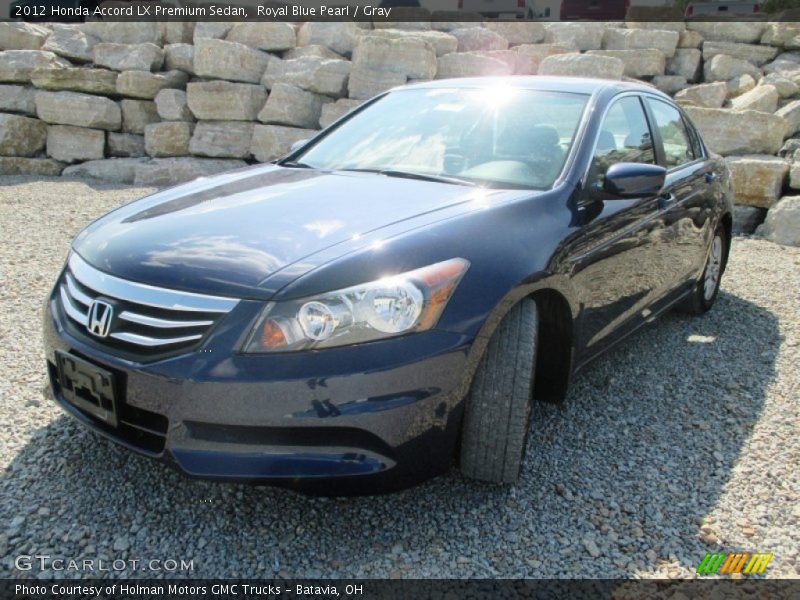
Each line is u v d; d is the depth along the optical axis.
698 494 2.64
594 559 2.26
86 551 2.19
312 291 2.06
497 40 11.16
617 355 4.02
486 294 2.25
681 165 4.16
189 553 2.21
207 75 10.12
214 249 2.27
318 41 10.89
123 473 2.58
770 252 6.70
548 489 2.62
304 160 3.56
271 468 2.04
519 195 2.74
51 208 7.68
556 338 2.77
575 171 2.95
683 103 9.28
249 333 2.04
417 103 3.72
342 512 2.43
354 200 2.66
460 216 2.47
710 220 4.36
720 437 3.08
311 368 2.02
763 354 4.10
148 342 2.15
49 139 10.41
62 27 11.60
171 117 10.20
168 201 2.86
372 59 9.66
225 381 2.02
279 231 2.37
